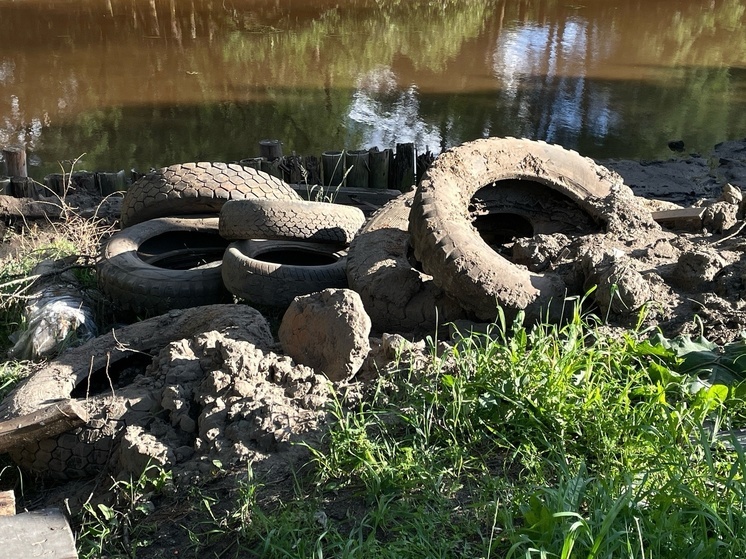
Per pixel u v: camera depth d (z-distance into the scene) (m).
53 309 2.65
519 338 1.92
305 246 2.93
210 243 3.26
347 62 6.85
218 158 4.88
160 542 1.58
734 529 1.32
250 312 2.32
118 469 1.87
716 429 1.61
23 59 6.59
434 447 1.67
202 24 7.76
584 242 2.57
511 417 1.71
